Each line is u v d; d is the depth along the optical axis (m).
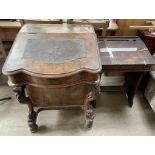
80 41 1.33
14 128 1.68
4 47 1.89
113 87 1.92
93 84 1.23
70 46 1.28
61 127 1.70
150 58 1.47
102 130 1.69
